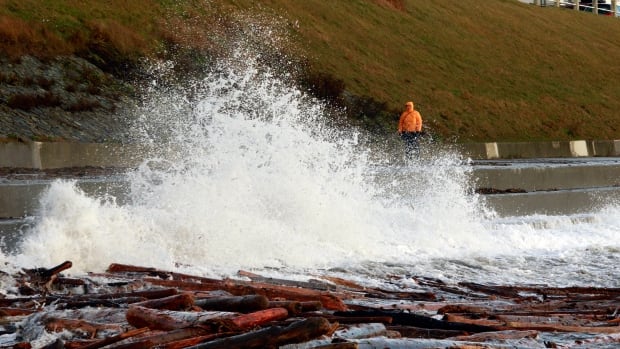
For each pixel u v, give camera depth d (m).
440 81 123.56
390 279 35.00
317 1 130.00
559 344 20.33
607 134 130.25
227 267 35.03
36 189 39.53
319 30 120.19
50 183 40.28
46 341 19.28
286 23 115.81
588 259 45.06
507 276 38.50
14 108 68.38
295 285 30.42
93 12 92.88
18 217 38.72
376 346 17.59
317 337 16.70
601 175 72.62
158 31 96.25
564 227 55.59
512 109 123.69
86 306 23.23
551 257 45.34
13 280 27.14
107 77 82.50
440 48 137.25
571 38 171.12
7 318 22.11
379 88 110.25
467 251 45.56
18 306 23.91
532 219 54.69
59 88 76.06
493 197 55.69
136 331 17.92
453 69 130.88
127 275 29.89
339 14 129.50
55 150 59.28
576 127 125.88
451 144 96.25
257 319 18.33
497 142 104.12
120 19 94.44
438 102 114.31
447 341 18.73
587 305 27.61
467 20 155.62
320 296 23.77
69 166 59.94
